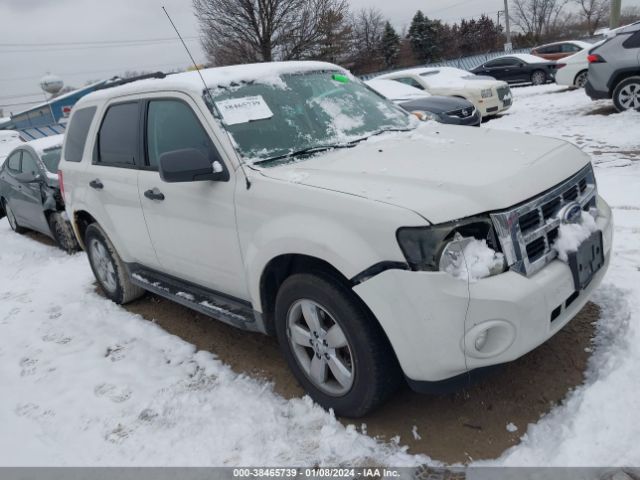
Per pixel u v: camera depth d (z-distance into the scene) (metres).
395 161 2.98
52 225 7.41
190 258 3.70
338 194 2.65
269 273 3.10
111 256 4.87
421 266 2.36
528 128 10.64
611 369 2.90
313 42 24.42
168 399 3.38
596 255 2.82
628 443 2.42
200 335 4.26
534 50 22.14
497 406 2.90
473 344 2.40
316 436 2.84
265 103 3.54
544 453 2.50
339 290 2.66
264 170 3.09
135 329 4.46
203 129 3.37
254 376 3.53
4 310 5.39
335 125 3.64
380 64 55.03
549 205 2.70
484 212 2.45
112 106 4.41
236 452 2.82
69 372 3.92
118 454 2.95
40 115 33.81
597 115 10.53
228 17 23.34
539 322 2.47
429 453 2.65
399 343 2.47
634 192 5.80
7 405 3.59
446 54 56.12
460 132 3.65
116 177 4.23
